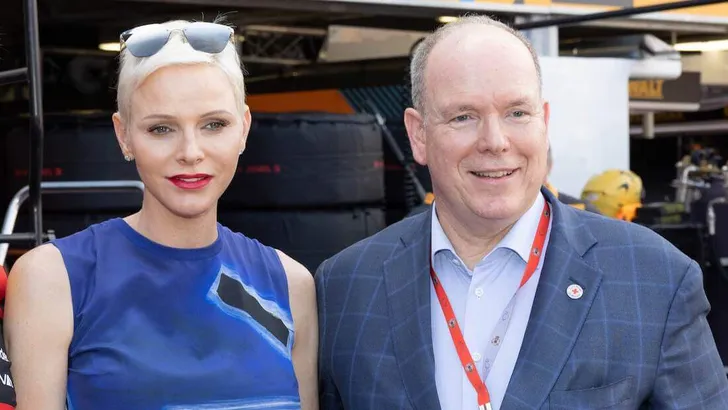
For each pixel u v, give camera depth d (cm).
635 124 1067
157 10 654
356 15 683
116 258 198
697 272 199
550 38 577
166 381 191
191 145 191
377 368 210
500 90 192
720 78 982
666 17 600
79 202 572
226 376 196
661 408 193
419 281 212
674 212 612
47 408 187
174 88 190
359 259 225
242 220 575
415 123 214
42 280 191
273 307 212
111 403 188
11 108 890
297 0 489
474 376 197
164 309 197
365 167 591
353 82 913
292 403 205
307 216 577
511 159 194
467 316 204
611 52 717
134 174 581
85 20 704
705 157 948
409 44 879
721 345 576
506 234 204
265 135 573
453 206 201
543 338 196
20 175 591
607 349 194
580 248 204
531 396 192
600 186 598
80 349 191
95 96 889
